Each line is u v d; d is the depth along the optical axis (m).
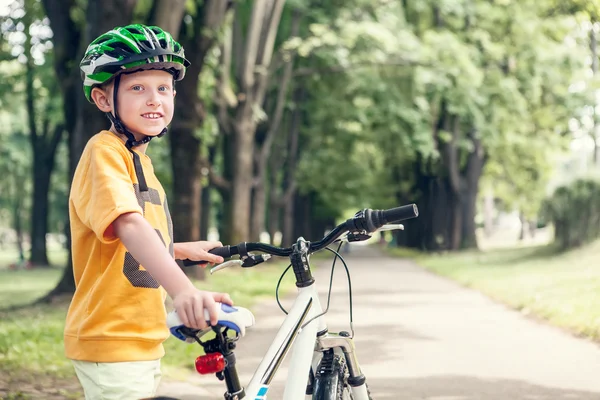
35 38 23.73
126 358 2.51
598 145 29.61
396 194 46.53
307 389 3.28
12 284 24.42
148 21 14.28
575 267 19.91
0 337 9.48
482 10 32.56
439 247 40.97
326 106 32.47
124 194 2.39
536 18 33.03
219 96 25.50
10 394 6.34
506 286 16.94
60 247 81.38
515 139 37.03
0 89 31.69
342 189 40.44
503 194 45.84
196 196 18.08
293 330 2.80
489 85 32.50
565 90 36.12
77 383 7.09
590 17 23.94
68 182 15.32
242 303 14.70
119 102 2.58
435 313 13.33
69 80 15.27
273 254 3.01
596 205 23.27
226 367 2.28
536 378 7.62
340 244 3.15
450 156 38.88
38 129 37.03
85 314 2.54
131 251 2.32
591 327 10.42
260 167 31.89
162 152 23.84
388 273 25.44
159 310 2.61
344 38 26.50
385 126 34.25
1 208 56.44
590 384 7.31
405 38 28.12
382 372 8.02
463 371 8.03
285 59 27.05
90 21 14.02
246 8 27.97
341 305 14.77
